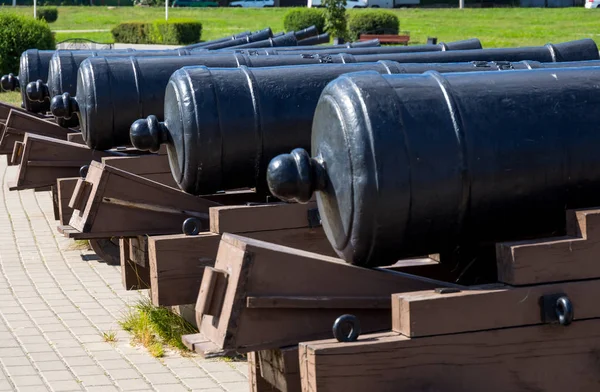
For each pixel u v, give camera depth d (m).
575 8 44.28
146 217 6.47
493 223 4.22
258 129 5.89
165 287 5.52
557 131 4.19
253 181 6.09
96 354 6.44
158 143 5.98
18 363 6.26
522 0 55.34
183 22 37.47
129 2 70.25
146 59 8.15
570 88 4.31
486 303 3.94
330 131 4.12
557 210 4.28
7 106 12.59
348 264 4.23
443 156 4.02
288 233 5.77
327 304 4.14
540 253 4.03
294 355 4.08
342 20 29.89
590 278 4.10
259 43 14.48
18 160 9.49
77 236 6.34
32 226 11.39
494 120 4.13
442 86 4.17
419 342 3.86
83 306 7.76
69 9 59.19
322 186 4.16
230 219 5.65
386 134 3.98
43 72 12.53
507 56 8.73
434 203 4.04
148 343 6.56
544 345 4.05
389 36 26.95
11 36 26.56
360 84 4.08
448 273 5.03
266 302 4.03
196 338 4.21
